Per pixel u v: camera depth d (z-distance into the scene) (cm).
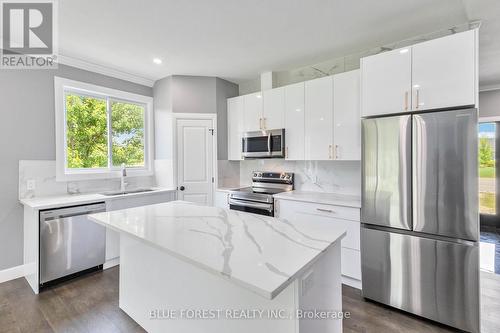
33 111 285
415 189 202
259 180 385
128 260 204
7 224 268
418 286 203
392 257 215
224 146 399
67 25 232
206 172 386
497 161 441
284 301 114
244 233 151
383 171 218
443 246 191
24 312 214
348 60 310
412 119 203
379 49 287
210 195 387
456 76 189
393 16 224
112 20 225
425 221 198
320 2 203
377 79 224
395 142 212
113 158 365
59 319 204
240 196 345
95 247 287
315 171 341
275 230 157
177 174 375
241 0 199
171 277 166
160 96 390
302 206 285
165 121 382
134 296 199
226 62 329
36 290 243
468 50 185
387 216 217
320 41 272
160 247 131
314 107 302
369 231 228
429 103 200
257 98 359
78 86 320
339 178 320
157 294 177
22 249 278
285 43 276
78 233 272
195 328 153
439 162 192
